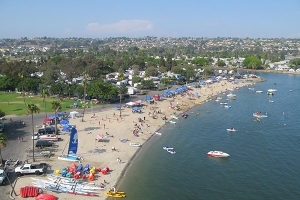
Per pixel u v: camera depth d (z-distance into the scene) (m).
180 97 189.12
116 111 144.62
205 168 83.25
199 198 67.06
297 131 119.56
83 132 108.94
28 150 88.69
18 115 130.25
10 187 66.88
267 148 99.69
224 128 124.50
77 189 67.38
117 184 71.62
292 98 194.88
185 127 125.69
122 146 97.31
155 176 77.25
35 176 72.38
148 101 170.25
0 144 70.31
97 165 81.06
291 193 69.44
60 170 75.38
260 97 199.50
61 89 173.88
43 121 120.56
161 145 102.00
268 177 77.69
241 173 80.19
